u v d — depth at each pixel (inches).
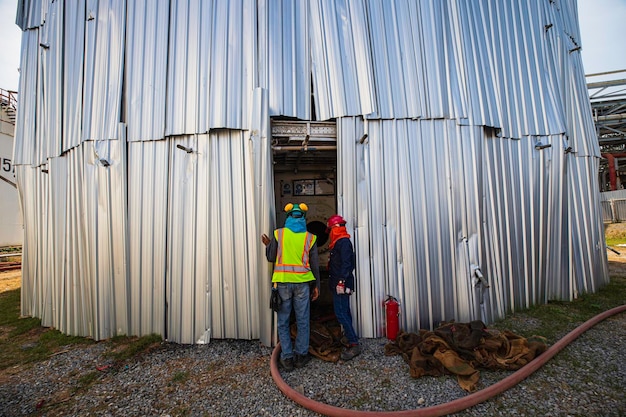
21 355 141.9
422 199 159.3
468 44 173.2
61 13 185.3
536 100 191.8
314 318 176.1
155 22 162.4
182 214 154.8
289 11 164.1
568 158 209.0
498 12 187.9
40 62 196.9
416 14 167.5
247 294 151.4
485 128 173.9
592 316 168.2
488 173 171.0
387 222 156.3
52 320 178.4
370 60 161.2
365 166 157.5
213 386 111.3
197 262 152.7
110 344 149.3
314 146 167.8
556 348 124.6
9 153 527.2
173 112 156.4
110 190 158.7
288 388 102.8
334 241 138.6
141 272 155.9
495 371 114.3
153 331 153.8
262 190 146.9
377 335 150.9
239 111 153.6
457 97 166.6
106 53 165.8
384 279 153.4
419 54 165.3
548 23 208.4
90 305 158.6
